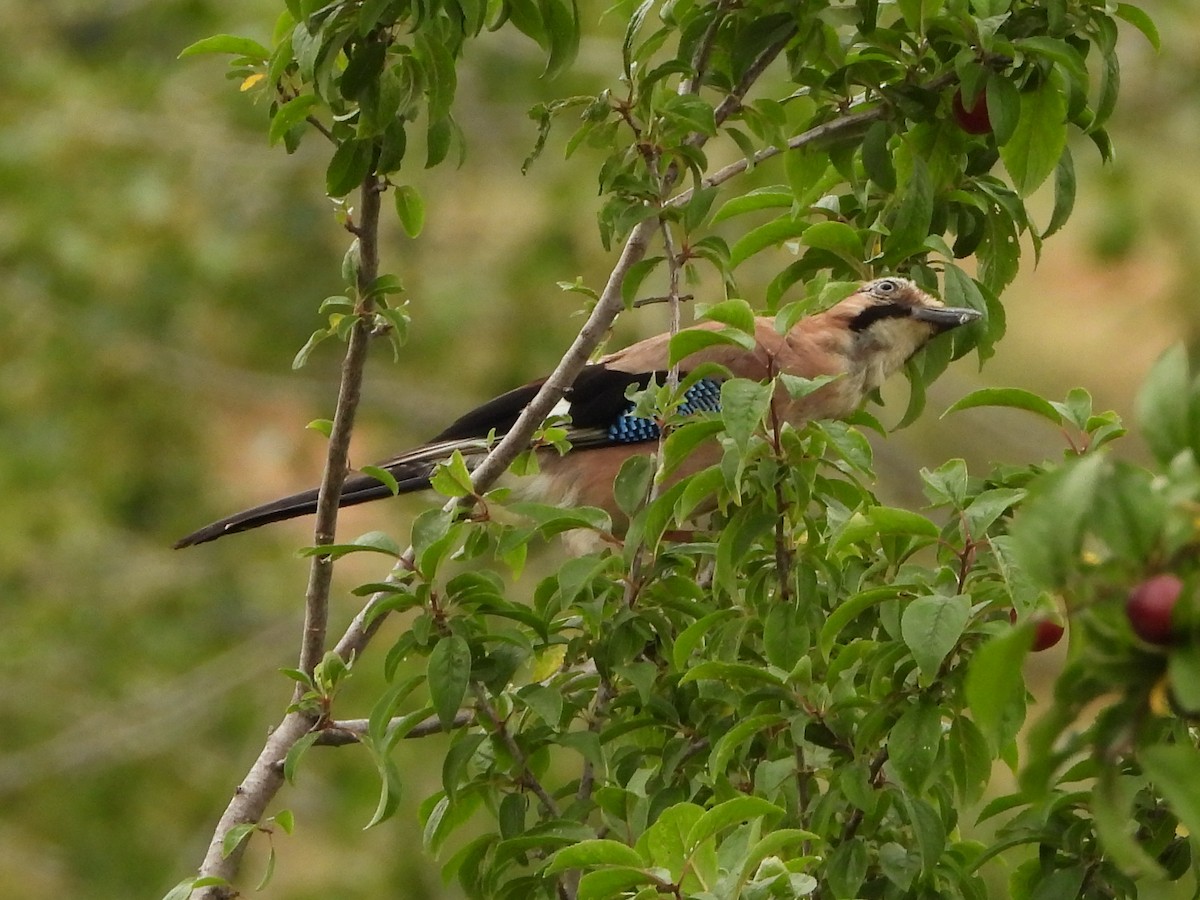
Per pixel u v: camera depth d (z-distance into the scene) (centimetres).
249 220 1850
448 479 636
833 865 588
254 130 1873
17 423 1806
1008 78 691
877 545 645
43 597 1744
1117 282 1889
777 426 597
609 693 677
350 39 673
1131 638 366
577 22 704
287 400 1864
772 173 1656
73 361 1822
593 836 614
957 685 561
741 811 501
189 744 1689
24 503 1744
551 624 659
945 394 1928
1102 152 732
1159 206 1698
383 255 1848
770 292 768
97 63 2000
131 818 1655
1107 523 358
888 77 732
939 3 690
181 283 1834
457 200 1847
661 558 655
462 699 601
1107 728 378
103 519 1803
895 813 621
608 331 736
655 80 683
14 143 1808
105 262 1777
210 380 1855
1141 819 580
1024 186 714
